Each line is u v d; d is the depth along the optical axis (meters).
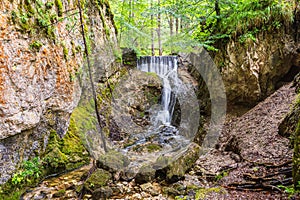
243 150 4.88
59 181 4.34
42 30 4.46
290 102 5.42
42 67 4.36
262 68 6.44
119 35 10.09
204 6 7.67
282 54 6.27
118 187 4.18
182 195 3.79
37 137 4.34
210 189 3.56
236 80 6.75
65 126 5.24
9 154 3.60
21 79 3.73
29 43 4.00
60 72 5.02
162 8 8.06
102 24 8.03
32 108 3.98
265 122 5.43
